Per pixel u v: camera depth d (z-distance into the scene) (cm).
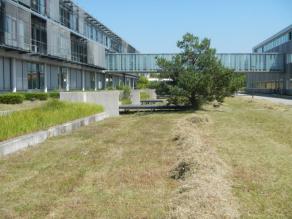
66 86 4609
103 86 6397
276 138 1366
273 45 8475
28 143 1197
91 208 623
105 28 6750
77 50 4891
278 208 625
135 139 1354
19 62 3366
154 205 635
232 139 1338
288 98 5444
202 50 2881
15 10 3084
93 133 1524
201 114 2398
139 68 6138
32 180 788
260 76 9181
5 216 590
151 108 2803
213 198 625
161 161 960
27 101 2828
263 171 853
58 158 1010
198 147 1033
